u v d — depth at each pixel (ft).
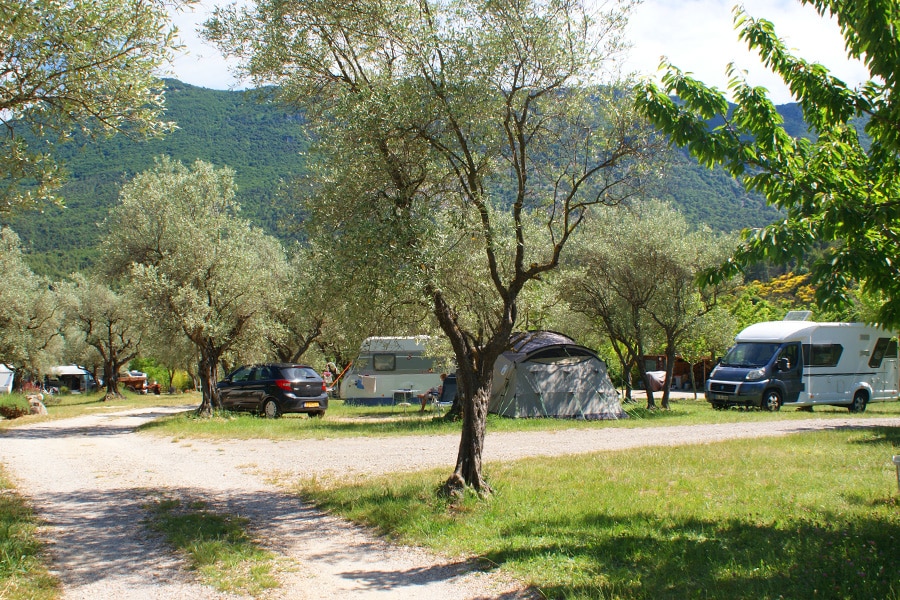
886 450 38.17
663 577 17.17
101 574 18.78
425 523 23.53
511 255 31.42
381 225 23.77
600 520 23.25
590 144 27.96
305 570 19.47
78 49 22.49
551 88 27.09
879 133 19.22
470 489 26.86
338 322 29.60
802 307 137.39
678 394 131.13
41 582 17.61
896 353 82.02
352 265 24.49
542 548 20.18
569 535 21.52
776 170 19.83
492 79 26.00
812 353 75.72
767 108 19.90
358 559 20.53
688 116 20.56
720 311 87.97
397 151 26.30
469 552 20.63
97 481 33.32
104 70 23.27
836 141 20.57
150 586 17.83
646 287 72.54
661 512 24.30
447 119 25.75
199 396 143.43
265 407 70.44
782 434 48.91
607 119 27.50
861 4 17.47
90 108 23.57
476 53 25.52
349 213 25.75
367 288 24.62
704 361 132.77
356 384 99.40
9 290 108.58
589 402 66.69
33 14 21.40
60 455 42.88
